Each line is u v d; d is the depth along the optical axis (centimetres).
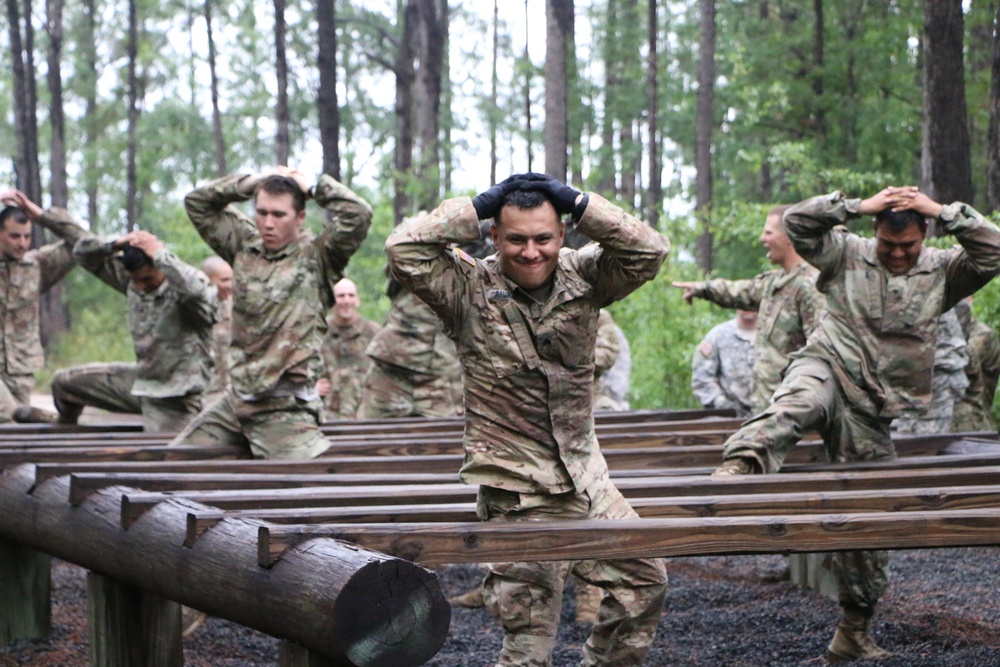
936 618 749
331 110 2650
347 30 4122
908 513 488
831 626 750
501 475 461
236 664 659
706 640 728
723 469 628
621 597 473
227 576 450
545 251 443
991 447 714
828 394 657
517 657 463
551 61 2420
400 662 405
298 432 696
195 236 2606
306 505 524
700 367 1072
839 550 477
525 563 462
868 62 2453
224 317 1106
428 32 3006
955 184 1530
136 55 4203
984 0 2266
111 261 834
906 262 658
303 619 409
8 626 687
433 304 454
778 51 2536
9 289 1088
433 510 486
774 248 862
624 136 3591
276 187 673
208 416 704
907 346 661
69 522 570
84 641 701
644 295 1585
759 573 922
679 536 460
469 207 443
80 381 862
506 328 455
